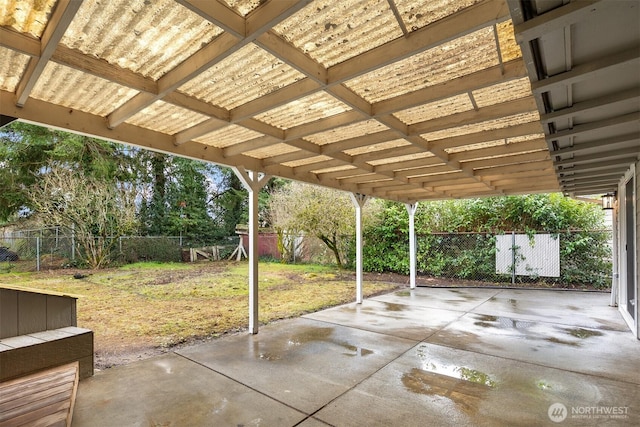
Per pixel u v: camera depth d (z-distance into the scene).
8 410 2.27
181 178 16.08
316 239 12.94
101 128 3.25
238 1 1.73
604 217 8.66
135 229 13.03
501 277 9.26
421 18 1.88
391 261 10.79
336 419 2.55
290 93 2.65
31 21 1.87
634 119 2.21
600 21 1.28
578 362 3.65
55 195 10.84
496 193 7.51
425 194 8.15
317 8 1.80
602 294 7.73
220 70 2.44
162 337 4.63
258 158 5.02
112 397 2.88
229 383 3.17
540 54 1.52
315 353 3.97
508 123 3.53
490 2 1.73
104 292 7.84
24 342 2.94
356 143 4.00
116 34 2.01
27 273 10.26
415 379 3.24
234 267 12.57
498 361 3.69
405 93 2.78
